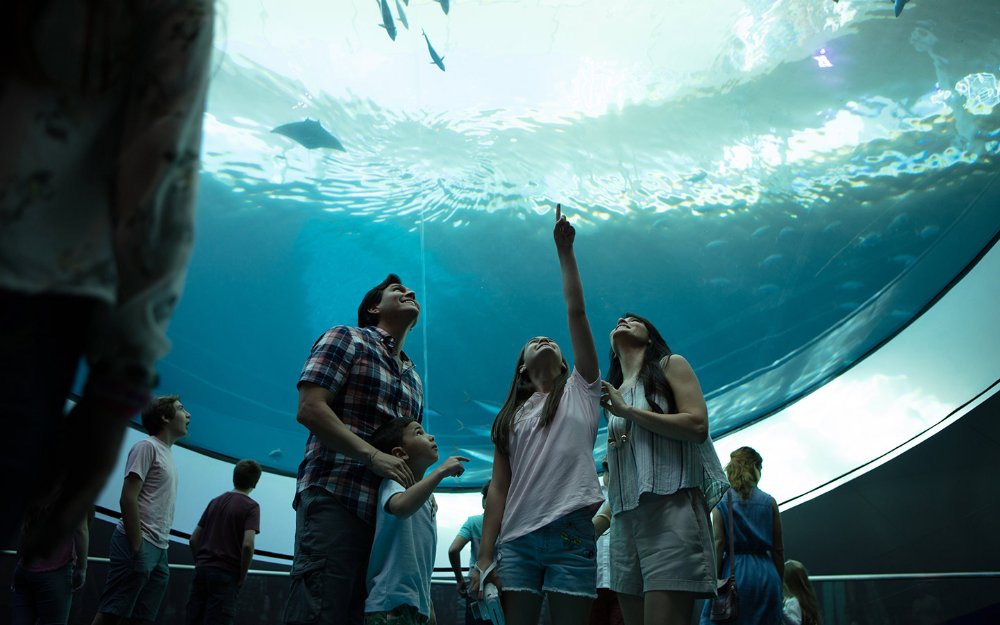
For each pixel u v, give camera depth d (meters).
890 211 12.38
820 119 13.06
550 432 2.87
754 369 14.72
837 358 11.07
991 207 9.77
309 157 14.15
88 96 0.88
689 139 14.29
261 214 14.33
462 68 14.17
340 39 13.34
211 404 14.36
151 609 4.62
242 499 5.28
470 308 16.64
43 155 0.84
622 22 13.65
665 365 3.16
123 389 0.87
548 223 15.80
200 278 14.39
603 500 2.80
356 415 2.80
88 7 0.87
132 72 0.91
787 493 9.82
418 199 15.26
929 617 5.00
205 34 0.93
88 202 0.88
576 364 3.03
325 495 2.62
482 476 12.83
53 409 0.83
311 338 15.51
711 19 13.23
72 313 0.85
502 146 15.05
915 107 11.96
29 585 3.82
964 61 11.22
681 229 15.07
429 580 2.73
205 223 14.01
